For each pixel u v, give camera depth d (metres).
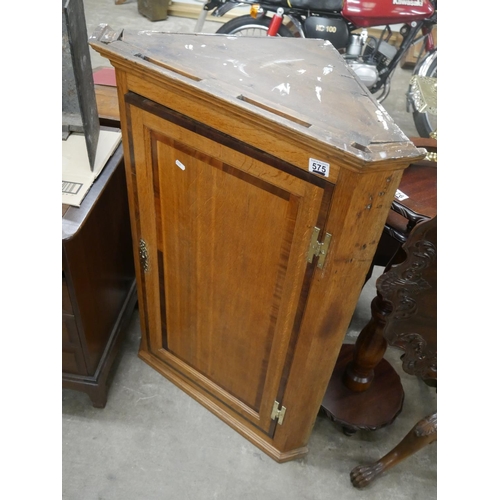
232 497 1.21
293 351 1.00
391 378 1.41
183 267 1.11
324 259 0.80
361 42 2.28
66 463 1.24
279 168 0.76
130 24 3.06
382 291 0.90
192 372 1.34
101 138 1.17
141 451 1.28
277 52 0.95
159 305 1.26
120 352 1.50
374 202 0.73
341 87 0.85
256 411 1.25
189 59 0.87
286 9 2.21
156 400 1.39
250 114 0.71
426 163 1.20
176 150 0.90
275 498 1.22
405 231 1.10
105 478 1.22
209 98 0.75
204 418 1.36
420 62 2.40
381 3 2.15
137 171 1.00
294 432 1.21
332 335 0.94
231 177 0.85
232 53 0.92
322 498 1.22
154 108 0.86
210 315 1.15
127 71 0.84
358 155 0.64
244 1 2.24
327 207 0.74
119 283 1.38
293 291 0.90
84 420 1.33
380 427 1.29
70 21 0.90
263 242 0.89
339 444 1.34
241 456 1.29
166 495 1.20
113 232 1.25
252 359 1.13
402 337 0.97
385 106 2.68
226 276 1.02
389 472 1.29
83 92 0.99
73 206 1.01
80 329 1.12
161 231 1.08
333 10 2.19
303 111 0.75
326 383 1.07
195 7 3.22
